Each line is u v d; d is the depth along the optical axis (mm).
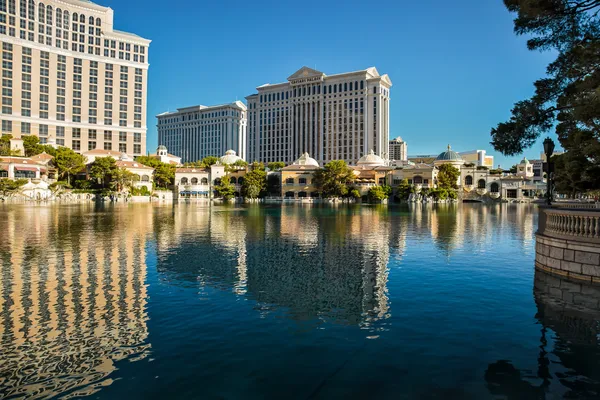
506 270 20500
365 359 10172
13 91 145625
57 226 41000
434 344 11086
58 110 155875
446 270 20609
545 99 22875
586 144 23984
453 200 140125
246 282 18016
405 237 34312
